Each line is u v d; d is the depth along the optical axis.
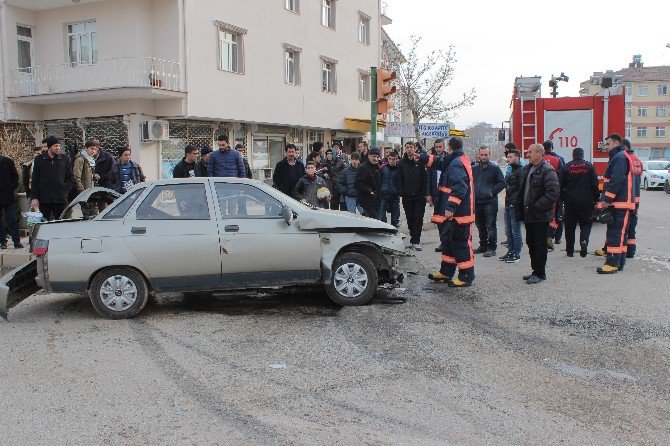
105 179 11.71
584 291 8.44
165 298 8.37
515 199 9.61
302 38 27.02
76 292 7.29
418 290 8.64
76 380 5.29
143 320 7.25
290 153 11.55
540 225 8.88
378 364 5.65
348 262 7.74
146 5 20.42
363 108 33.12
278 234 7.46
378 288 8.55
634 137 92.88
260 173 25.59
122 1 20.30
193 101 20.81
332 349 6.07
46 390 5.07
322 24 28.70
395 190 12.83
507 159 10.97
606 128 15.15
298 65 26.86
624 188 9.49
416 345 6.18
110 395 4.96
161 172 21.08
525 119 15.66
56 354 5.99
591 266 10.30
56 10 21.52
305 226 7.51
